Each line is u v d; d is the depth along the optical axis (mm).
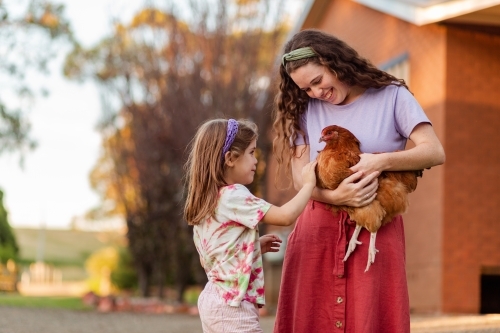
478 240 11062
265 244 3773
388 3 12320
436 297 11062
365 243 3465
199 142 3617
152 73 15836
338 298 3506
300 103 3791
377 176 3381
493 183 11164
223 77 14938
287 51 3615
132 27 16688
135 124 16141
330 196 3445
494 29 11242
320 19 16469
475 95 11219
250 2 15570
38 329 8500
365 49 14062
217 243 3482
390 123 3535
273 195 15469
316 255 3570
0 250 21250
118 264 24812
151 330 8859
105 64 19406
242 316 3400
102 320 10484
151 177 15820
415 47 12031
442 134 11109
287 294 3660
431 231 11297
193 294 21281
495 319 7727
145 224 16531
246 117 14523
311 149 3699
